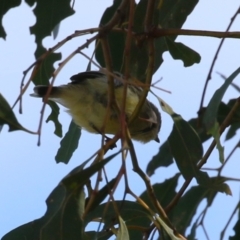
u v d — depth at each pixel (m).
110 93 6.82
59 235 6.82
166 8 9.78
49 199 6.99
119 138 6.61
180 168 8.03
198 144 8.02
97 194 6.52
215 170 8.98
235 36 7.45
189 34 7.47
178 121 8.05
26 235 7.68
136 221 8.51
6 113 6.36
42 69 9.56
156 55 9.61
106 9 9.44
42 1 9.37
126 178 6.43
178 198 8.35
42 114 6.06
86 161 6.71
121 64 9.25
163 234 7.14
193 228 10.07
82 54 6.48
